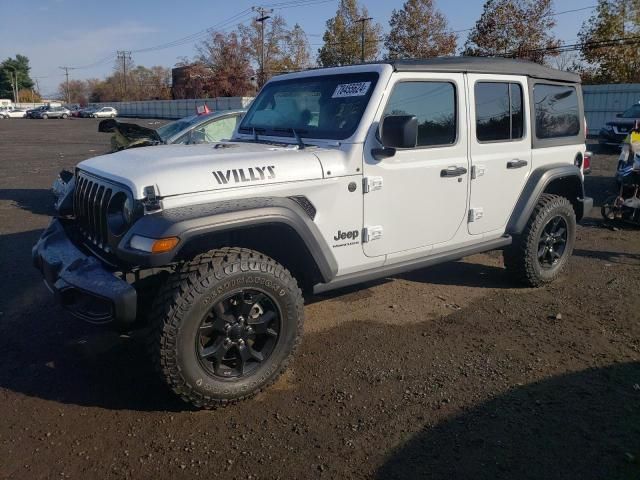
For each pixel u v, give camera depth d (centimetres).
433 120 421
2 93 12050
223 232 323
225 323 326
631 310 483
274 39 5659
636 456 286
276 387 358
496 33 3494
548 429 309
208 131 877
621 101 2675
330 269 374
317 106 420
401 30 4141
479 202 462
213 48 5688
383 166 392
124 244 309
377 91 387
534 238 515
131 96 9375
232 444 299
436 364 387
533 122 502
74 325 450
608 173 1300
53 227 411
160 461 286
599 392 349
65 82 12556
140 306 333
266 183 343
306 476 274
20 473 276
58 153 1966
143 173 320
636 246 701
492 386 357
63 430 312
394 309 488
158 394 348
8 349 408
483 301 507
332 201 371
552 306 494
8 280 562
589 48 3444
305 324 455
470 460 284
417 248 430
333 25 5153
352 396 347
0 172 1434
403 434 307
